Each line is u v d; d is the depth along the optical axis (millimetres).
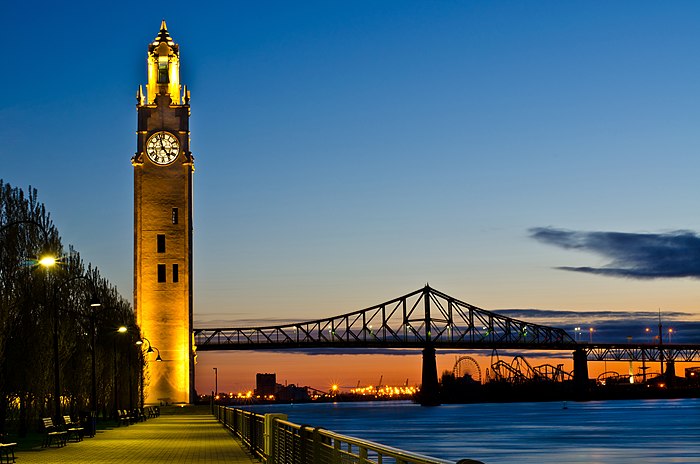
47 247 75875
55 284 71875
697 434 176375
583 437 166750
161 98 174750
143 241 171250
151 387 167000
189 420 118375
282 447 35781
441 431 188125
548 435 174250
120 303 141250
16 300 73938
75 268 105438
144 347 166500
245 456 50156
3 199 76875
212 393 161500
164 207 172125
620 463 111688
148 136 173125
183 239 171375
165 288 170375
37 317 76688
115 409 108062
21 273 75500
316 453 25078
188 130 174500
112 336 124125
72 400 99375
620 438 163750
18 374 75062
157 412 145750
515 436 169875
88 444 62750
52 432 60438
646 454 127188
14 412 84500
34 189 79625
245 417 57750
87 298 105875
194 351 175375
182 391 167625
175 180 172750
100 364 112188
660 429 196500
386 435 172000
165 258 171000
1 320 69000
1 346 69188
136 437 71938
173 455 51344
